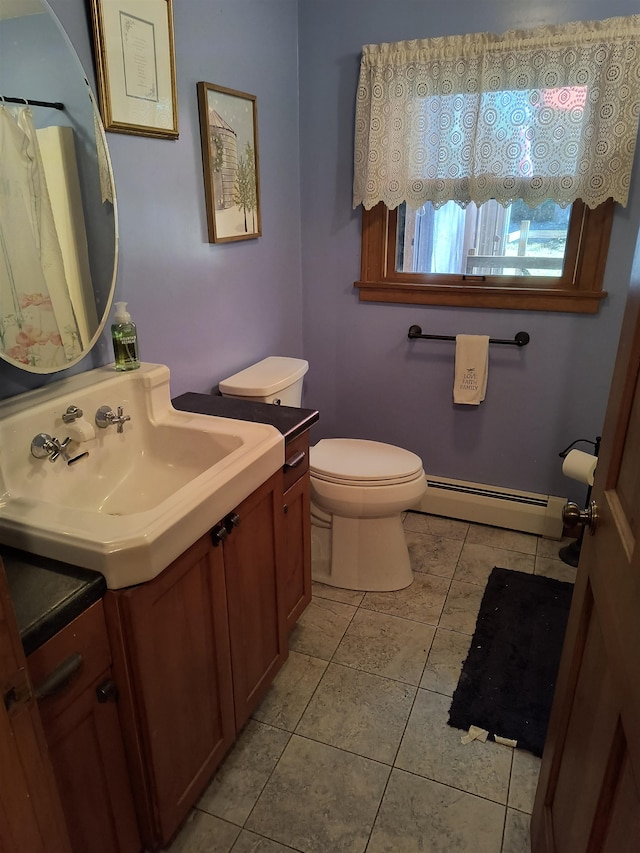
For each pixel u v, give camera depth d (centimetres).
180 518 111
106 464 149
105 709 109
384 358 271
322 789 152
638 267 92
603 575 97
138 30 157
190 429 156
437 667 191
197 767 138
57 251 139
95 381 148
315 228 264
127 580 104
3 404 129
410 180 234
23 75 128
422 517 282
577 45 201
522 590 227
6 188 127
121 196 163
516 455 262
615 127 203
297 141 253
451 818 145
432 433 274
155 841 127
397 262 258
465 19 216
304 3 236
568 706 116
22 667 70
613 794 85
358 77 236
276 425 171
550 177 215
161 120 171
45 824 76
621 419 96
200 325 204
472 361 250
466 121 221
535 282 238
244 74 209
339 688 183
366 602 222
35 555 107
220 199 202
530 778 155
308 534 192
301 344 283
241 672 152
